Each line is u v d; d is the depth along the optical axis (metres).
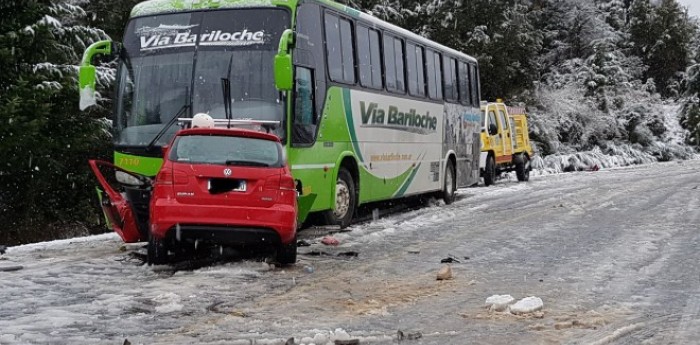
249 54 11.74
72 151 18.23
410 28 39.16
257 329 6.58
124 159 11.84
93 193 19.23
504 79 39.03
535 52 41.81
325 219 13.56
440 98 19.05
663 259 10.34
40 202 18.44
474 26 38.66
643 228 13.72
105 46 12.26
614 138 45.47
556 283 8.73
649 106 48.41
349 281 8.87
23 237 17.94
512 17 39.44
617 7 60.12
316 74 12.58
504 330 6.59
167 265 9.85
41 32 16.83
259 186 9.22
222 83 11.69
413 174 17.19
